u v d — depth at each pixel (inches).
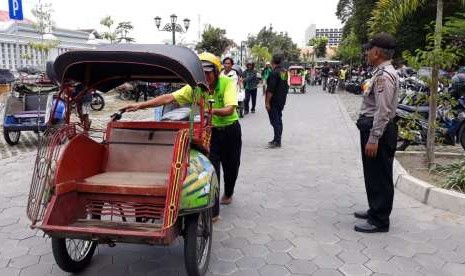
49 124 150.2
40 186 138.1
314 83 1663.4
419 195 230.2
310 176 287.3
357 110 687.7
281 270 157.6
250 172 297.3
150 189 142.8
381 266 160.1
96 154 162.6
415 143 339.3
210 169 150.9
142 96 808.3
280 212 218.2
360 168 309.6
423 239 183.6
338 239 184.5
